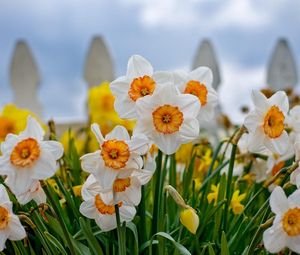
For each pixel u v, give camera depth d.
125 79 0.83
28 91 2.66
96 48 2.64
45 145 0.76
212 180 1.05
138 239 0.85
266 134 0.83
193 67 2.71
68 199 0.87
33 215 0.81
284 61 2.72
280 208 0.73
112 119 1.49
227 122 1.62
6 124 1.25
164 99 0.79
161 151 0.83
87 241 0.86
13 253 0.88
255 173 1.08
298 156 0.84
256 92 0.83
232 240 0.85
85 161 0.75
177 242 0.83
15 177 0.75
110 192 0.77
